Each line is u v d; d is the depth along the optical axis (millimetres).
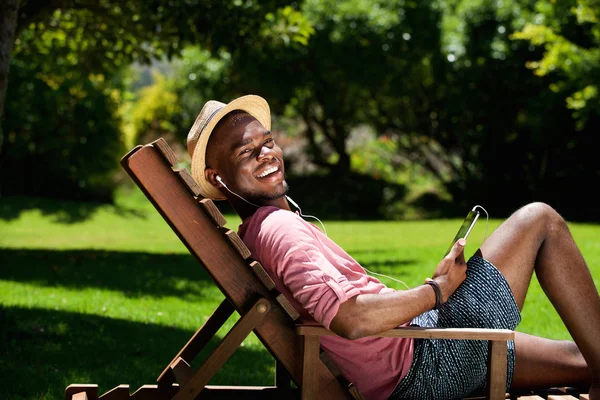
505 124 25375
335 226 20922
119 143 25641
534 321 6512
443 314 2797
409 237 17125
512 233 2904
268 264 2660
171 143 32469
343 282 2553
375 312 2514
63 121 24453
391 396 2781
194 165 2961
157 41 10781
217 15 9570
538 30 21312
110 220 24219
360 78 25984
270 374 4766
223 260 2576
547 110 23453
